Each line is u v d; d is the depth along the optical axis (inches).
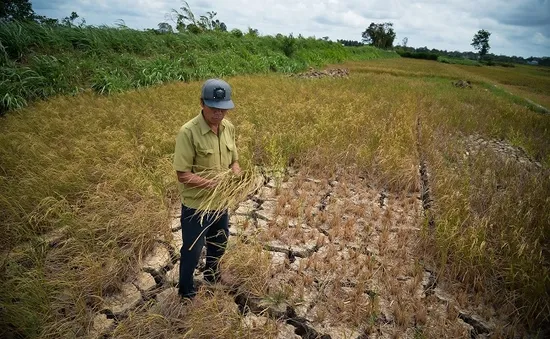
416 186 218.4
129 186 182.7
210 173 107.3
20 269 130.3
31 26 460.4
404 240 165.6
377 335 118.3
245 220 171.2
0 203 164.7
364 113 347.3
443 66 1674.5
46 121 267.7
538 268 141.8
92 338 111.4
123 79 443.5
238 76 583.8
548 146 331.6
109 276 129.7
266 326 114.4
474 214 186.4
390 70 1024.2
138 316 114.6
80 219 154.4
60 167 196.5
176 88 420.2
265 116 310.8
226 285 134.6
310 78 648.4
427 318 125.1
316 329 119.3
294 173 233.8
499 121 398.0
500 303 134.4
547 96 872.3
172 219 174.4
